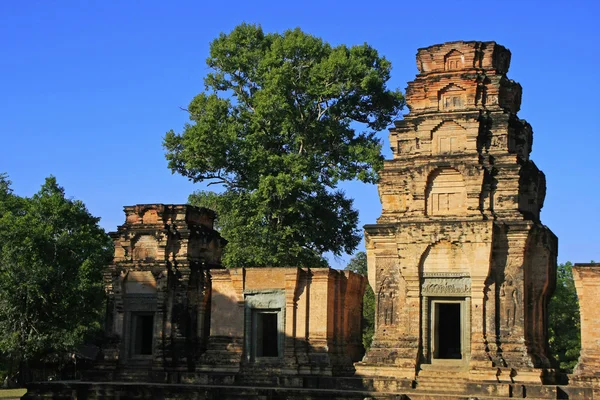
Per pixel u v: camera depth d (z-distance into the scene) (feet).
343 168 217.97
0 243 206.80
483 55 153.17
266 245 203.41
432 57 155.63
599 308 136.36
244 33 222.28
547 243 146.10
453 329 162.50
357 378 144.46
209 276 171.73
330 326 159.43
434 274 145.89
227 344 164.66
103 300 219.82
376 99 215.51
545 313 150.92
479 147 149.07
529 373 135.44
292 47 209.97
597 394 128.36
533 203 151.74
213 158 206.59
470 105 151.23
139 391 147.33
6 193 264.31
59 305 206.28
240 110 221.05
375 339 148.97
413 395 132.57
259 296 162.71
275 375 155.53
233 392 141.69
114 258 178.19
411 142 155.63
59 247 210.38
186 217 175.94
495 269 142.72
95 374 171.32
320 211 215.51
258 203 207.21
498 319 141.18
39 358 222.69
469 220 143.54
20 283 198.18
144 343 179.01
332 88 207.41
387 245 151.94
